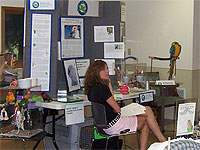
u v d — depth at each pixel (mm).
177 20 6219
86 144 4621
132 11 6781
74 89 4805
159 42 6469
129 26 6848
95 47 5309
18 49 6113
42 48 4512
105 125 3664
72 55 4934
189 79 6141
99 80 3811
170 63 6199
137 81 5125
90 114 5938
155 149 1815
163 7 6379
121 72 5199
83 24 5102
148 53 6637
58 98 4148
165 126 5863
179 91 6258
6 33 5969
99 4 5164
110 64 5273
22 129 3389
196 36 6129
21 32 6125
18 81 3594
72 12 4797
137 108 3918
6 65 4422
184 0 6105
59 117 4645
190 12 6051
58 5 4559
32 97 4023
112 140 4574
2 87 3574
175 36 6262
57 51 4617
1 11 5855
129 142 5031
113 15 5277
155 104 5609
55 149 4527
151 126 3896
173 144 1805
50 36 4520
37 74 4523
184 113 2518
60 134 4875
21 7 6059
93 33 5281
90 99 3852
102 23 5289
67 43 4832
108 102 3760
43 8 4484
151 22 6551
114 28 5285
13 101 3426
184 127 2525
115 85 5238
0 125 3332
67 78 4656
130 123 3830
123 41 5422
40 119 3545
